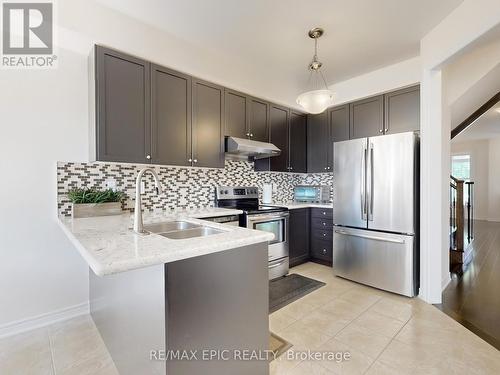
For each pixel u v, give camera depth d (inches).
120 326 60.2
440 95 99.6
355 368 64.1
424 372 62.3
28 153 82.1
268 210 122.3
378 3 84.2
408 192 104.0
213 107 115.2
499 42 105.0
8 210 79.4
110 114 86.0
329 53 116.6
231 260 50.3
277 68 131.7
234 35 103.5
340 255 125.6
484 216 302.0
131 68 91.0
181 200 118.6
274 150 127.6
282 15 91.1
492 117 195.9
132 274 52.9
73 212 83.9
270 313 91.3
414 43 107.8
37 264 84.0
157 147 97.0
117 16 90.3
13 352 70.7
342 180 125.4
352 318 87.7
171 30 100.2
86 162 91.9
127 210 100.3
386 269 109.2
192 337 44.7
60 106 86.9
